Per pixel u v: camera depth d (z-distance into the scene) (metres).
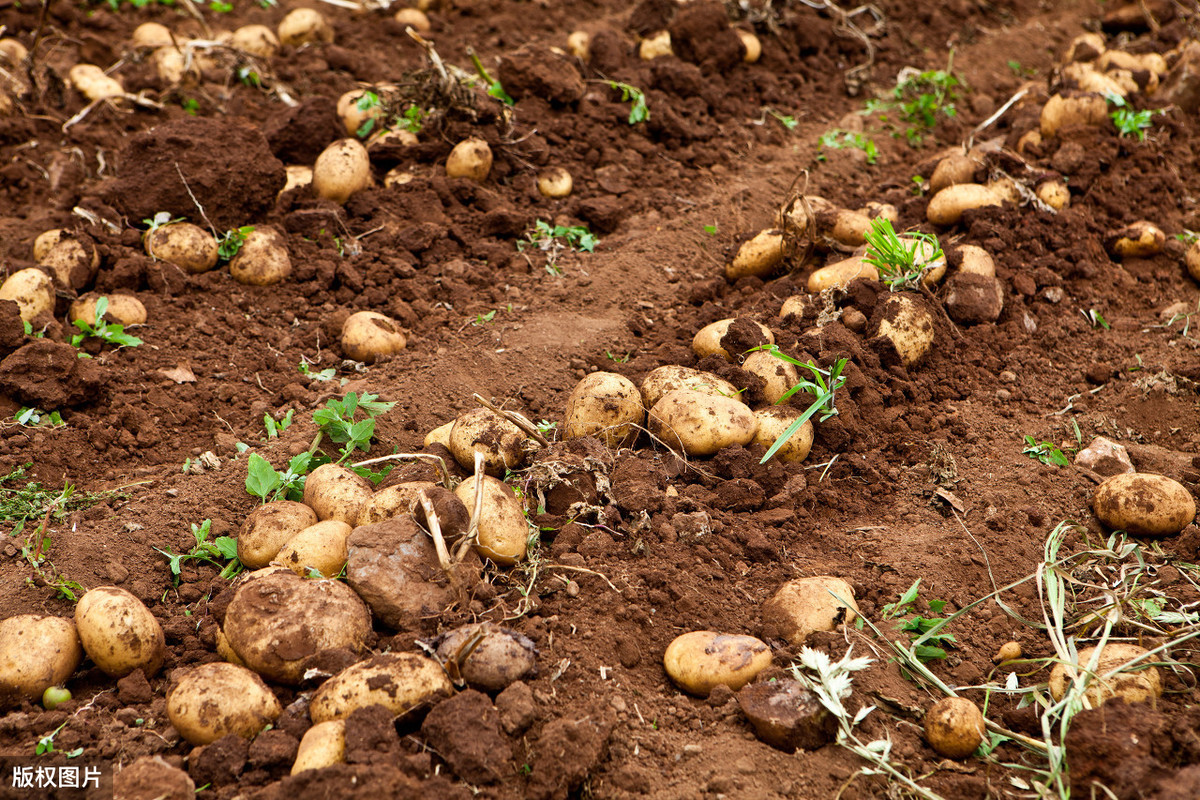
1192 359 2.66
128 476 2.52
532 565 2.34
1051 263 2.81
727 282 2.88
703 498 2.44
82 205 2.85
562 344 2.71
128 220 2.85
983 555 2.38
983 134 3.35
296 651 2.25
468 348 2.70
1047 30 4.19
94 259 2.77
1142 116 3.06
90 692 2.29
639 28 3.68
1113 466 2.50
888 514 2.46
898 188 3.05
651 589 2.33
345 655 2.25
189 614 2.36
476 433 2.46
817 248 2.84
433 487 2.34
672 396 2.49
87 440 2.56
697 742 2.22
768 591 2.35
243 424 2.61
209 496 2.48
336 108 3.16
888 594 2.34
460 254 2.90
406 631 2.28
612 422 2.48
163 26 3.81
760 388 2.53
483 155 2.98
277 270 2.82
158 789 2.16
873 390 2.58
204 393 2.64
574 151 3.12
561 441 2.51
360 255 2.86
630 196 3.05
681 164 3.14
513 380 2.65
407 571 2.29
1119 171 3.01
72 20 3.81
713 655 2.25
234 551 2.40
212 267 2.85
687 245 2.94
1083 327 2.74
